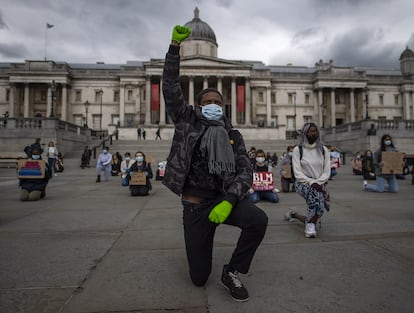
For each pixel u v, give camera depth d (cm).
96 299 244
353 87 5922
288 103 6072
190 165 260
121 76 5706
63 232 464
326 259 338
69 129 2964
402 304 234
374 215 587
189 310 227
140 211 646
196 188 264
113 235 446
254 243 247
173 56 267
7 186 1152
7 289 262
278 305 235
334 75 5897
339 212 619
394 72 7581
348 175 1730
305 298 246
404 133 2833
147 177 913
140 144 3325
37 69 5575
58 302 239
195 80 5462
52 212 631
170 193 969
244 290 244
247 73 5309
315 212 428
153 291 259
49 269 309
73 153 2825
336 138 3438
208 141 253
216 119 267
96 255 354
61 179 1527
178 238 430
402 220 539
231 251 368
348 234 448
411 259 336
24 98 5641
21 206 709
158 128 4409
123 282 278
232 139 272
